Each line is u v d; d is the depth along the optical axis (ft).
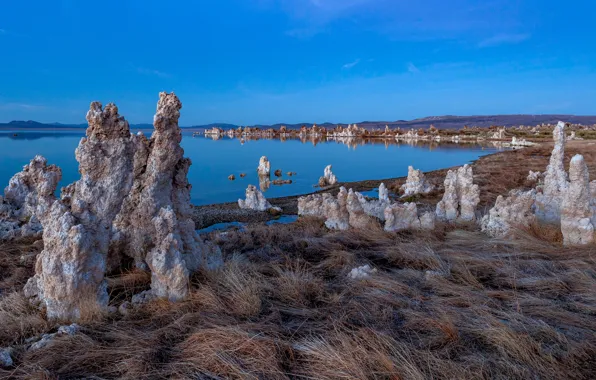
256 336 13.35
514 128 478.59
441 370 11.62
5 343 13.88
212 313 15.80
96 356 12.78
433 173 102.27
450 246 25.49
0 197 32.86
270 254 25.27
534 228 26.89
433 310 15.99
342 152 206.18
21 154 146.20
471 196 33.78
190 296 17.16
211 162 147.43
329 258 23.67
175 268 16.80
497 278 19.62
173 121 19.76
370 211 37.93
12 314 15.70
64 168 109.29
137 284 18.97
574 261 20.52
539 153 147.02
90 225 16.07
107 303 16.34
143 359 12.37
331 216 33.65
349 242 27.58
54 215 15.56
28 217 32.86
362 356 12.28
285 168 130.82
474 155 179.83
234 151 209.26
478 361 12.11
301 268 21.84
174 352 13.14
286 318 15.98
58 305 15.37
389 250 24.81
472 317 15.26
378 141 343.87
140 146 20.44
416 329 14.61
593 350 12.50
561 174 29.14
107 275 20.13
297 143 301.02
